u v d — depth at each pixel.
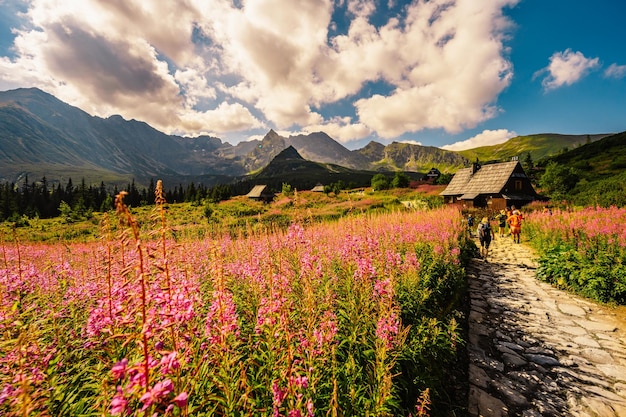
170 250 2.41
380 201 38.03
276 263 4.73
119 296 2.99
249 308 4.28
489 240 14.26
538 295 9.24
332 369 3.19
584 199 25.23
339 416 2.82
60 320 3.77
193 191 94.88
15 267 5.28
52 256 9.33
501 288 9.97
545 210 22.30
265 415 2.57
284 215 28.50
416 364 4.29
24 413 1.83
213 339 2.67
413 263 7.17
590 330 6.95
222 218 31.91
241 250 7.60
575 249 11.23
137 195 96.81
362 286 4.67
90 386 2.77
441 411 4.29
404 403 3.83
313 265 5.14
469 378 5.26
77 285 5.04
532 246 16.12
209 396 2.48
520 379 5.24
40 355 2.68
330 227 13.96
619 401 4.65
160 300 2.21
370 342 4.06
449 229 13.41
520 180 40.19
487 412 4.43
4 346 2.46
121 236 1.85
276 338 3.15
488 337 6.75
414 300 5.75
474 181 43.81
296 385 2.55
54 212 84.25
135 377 1.69
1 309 2.94
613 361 5.73
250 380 3.12
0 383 2.30
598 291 8.54
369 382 3.48
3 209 71.75
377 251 5.87
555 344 6.40
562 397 4.78
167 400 2.07
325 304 3.84
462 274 9.72
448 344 5.42
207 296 4.36
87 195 88.38
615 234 11.49
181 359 2.27
